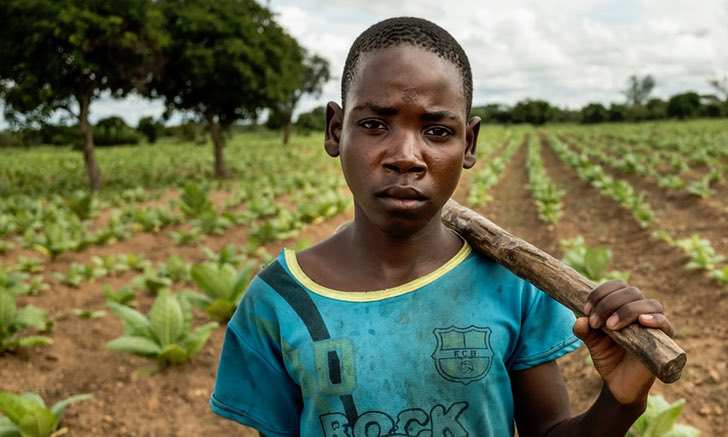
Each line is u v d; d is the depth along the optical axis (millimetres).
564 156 23812
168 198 17438
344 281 1185
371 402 1125
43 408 3764
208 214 10508
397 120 1056
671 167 18953
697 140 28188
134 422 4348
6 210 13703
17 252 9680
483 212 12891
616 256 8656
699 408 4191
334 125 1230
